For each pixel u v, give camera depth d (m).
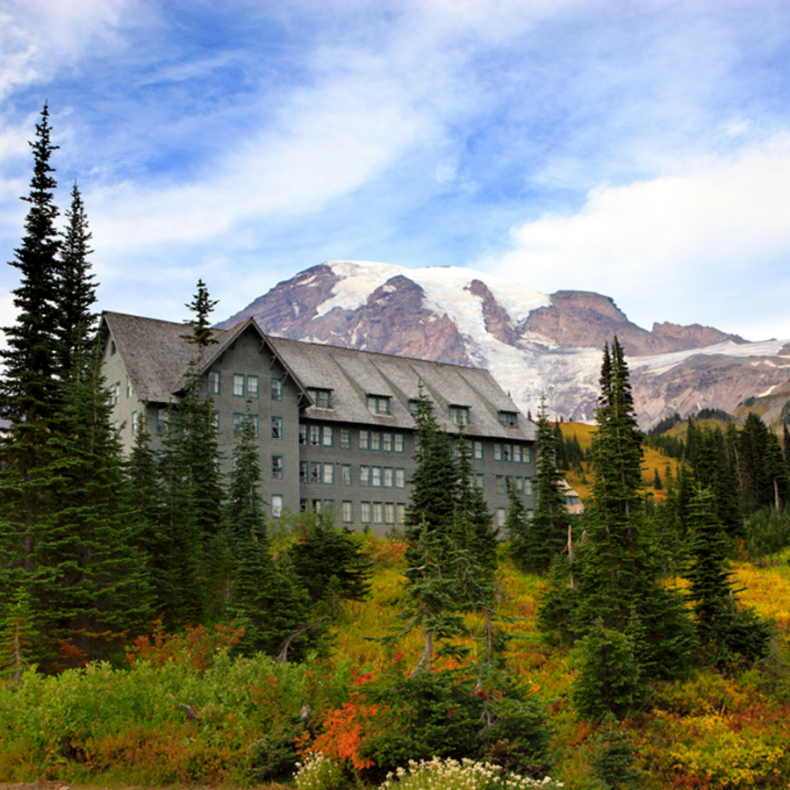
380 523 68.31
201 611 34.66
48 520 29.66
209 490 44.81
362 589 40.16
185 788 17.05
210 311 57.97
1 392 31.69
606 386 33.62
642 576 29.58
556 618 32.16
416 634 31.45
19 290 33.19
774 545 59.16
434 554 21.50
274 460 60.88
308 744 18.23
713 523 31.19
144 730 18.61
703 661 28.92
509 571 50.50
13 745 17.64
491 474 77.69
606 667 24.47
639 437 33.22
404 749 17.06
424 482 53.41
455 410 76.69
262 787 17.27
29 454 31.39
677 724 24.14
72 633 28.30
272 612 29.55
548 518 51.62
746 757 21.80
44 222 34.53
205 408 47.56
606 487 31.05
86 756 17.88
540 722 18.69
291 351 71.62
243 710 19.75
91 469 31.72
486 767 16.38
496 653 20.22
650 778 21.27
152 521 34.94
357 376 72.75
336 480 66.50
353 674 20.78
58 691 18.77
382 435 70.56
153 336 61.31
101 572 29.80
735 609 30.88
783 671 27.39
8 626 25.77
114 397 59.97
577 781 19.14
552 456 52.81
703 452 67.25
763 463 106.50
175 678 21.47
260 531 43.69
